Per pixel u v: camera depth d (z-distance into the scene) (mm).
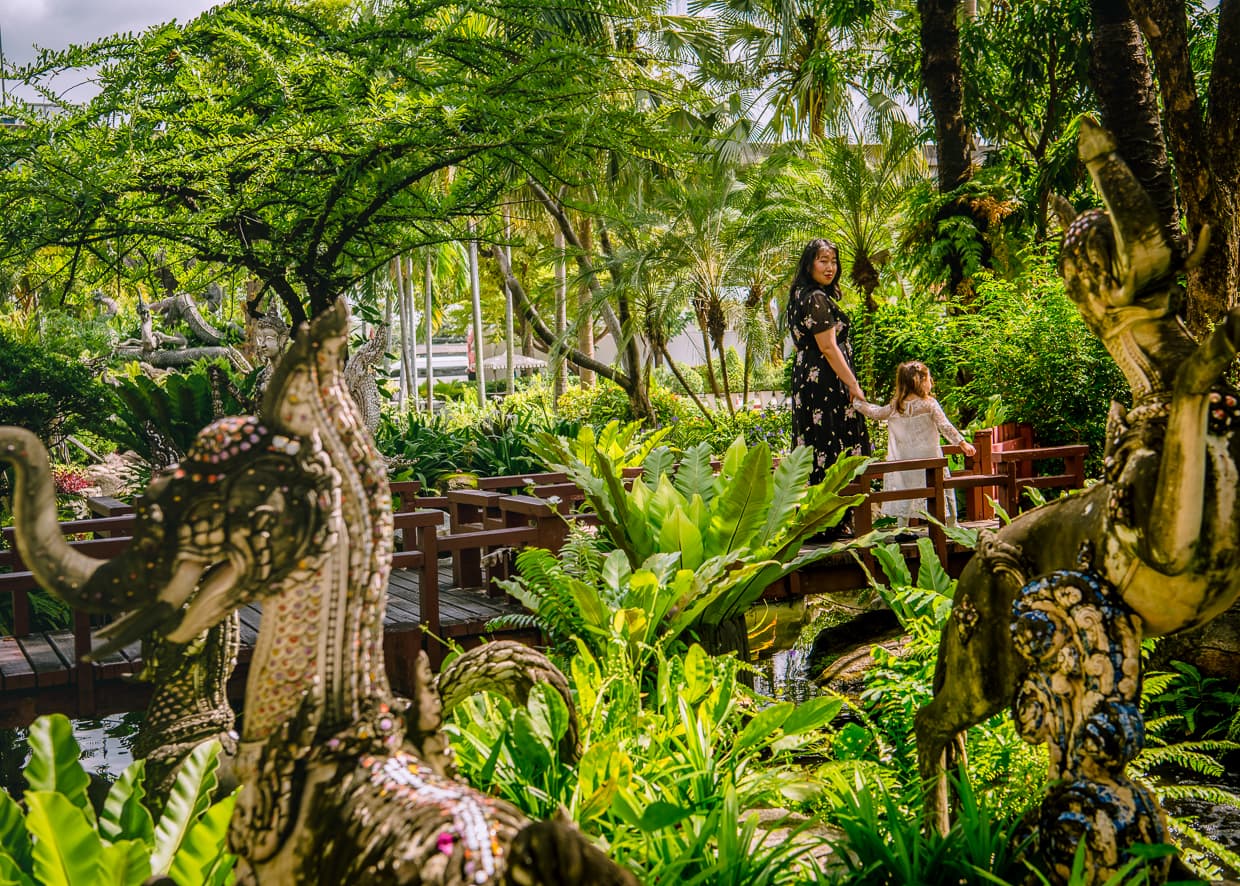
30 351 12648
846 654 7285
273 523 1730
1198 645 6004
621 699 3779
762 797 3373
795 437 7973
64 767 2602
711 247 17125
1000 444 9672
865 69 17234
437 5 9914
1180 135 7352
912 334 12414
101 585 1690
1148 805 2514
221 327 19531
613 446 7879
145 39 9258
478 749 3340
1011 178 14352
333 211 9969
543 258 18344
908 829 3070
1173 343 2564
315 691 1777
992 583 2955
